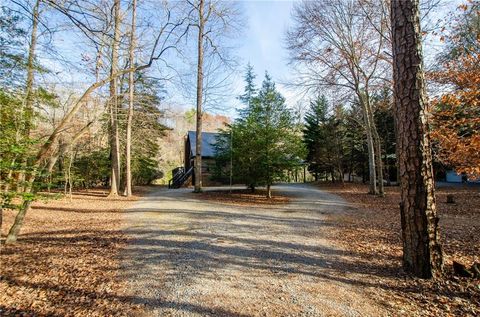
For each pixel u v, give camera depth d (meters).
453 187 17.78
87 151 19.39
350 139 24.75
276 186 22.89
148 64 6.52
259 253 5.30
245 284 3.93
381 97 20.92
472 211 9.31
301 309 3.22
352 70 14.98
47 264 4.69
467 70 6.61
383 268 4.43
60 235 6.62
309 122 25.98
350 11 14.12
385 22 13.55
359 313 3.12
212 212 9.88
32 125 6.47
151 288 3.79
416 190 3.94
